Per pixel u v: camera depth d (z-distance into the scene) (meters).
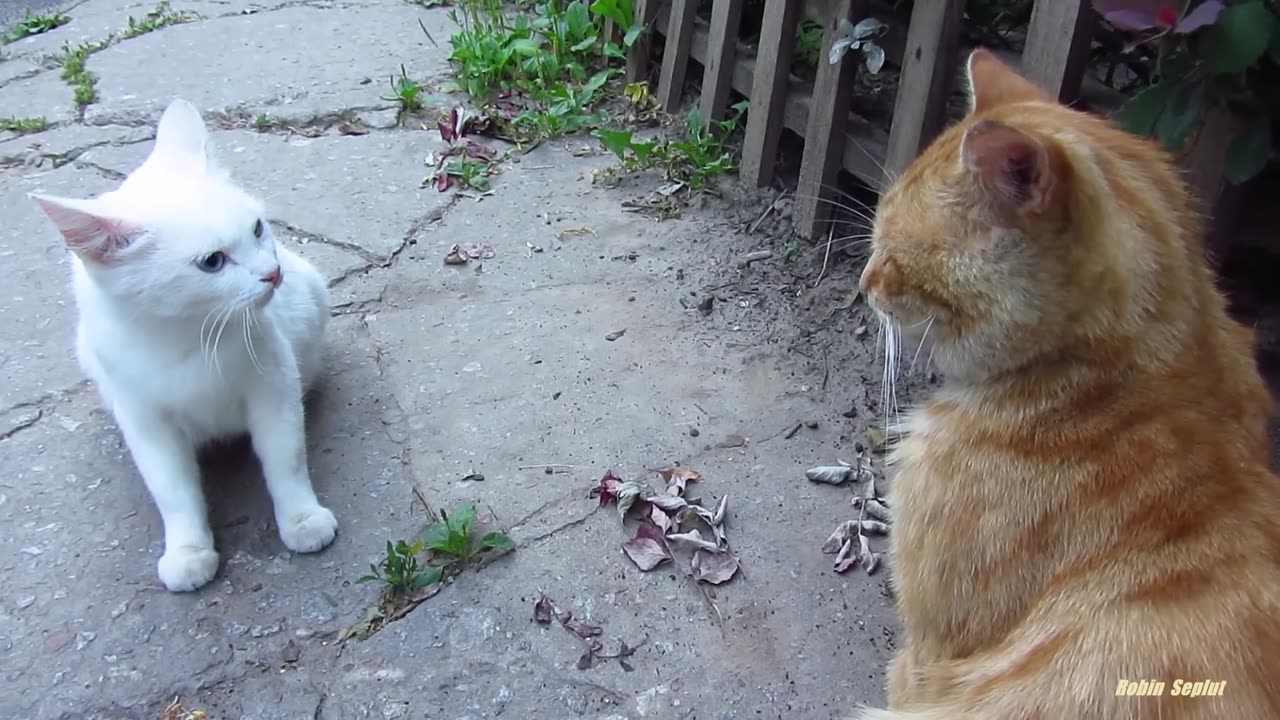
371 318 0.96
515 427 0.85
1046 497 0.52
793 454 0.82
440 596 0.72
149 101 1.33
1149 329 0.51
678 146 1.13
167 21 1.61
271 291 0.70
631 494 0.77
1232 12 0.61
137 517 0.78
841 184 1.06
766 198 1.09
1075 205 0.49
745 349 0.92
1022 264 0.51
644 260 1.03
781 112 1.07
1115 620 0.49
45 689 0.67
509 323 0.95
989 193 0.50
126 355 0.70
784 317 0.95
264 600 0.72
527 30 1.36
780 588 0.72
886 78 1.14
